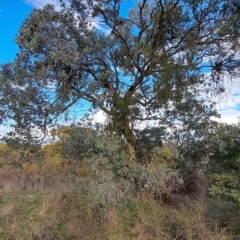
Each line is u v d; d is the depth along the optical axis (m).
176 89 8.10
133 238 6.63
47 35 7.06
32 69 7.64
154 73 8.16
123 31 8.66
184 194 10.57
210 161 7.88
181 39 8.08
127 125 8.66
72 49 7.12
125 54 8.53
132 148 8.82
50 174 12.50
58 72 7.43
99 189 7.43
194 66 7.92
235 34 6.52
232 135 6.46
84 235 6.86
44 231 7.21
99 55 8.12
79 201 8.83
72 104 8.24
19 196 10.25
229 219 7.01
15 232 7.26
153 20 7.95
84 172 11.05
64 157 8.98
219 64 8.61
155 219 7.04
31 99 7.88
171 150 10.20
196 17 7.92
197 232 6.32
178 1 7.81
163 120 10.02
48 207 8.69
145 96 9.31
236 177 6.20
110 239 6.59
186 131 9.94
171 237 6.54
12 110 8.12
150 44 8.24
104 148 7.66
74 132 8.41
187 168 10.02
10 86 8.01
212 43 8.02
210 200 8.95
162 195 8.68
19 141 8.63
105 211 7.46
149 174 8.11
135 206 7.74
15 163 10.10
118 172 7.84
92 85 7.57
